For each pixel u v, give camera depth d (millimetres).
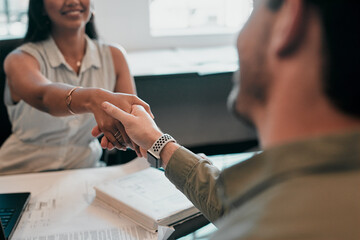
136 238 868
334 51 279
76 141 1534
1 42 1638
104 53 1589
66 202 1023
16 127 1529
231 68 2277
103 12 2648
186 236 860
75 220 939
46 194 1065
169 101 2605
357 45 274
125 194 988
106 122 1024
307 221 271
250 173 351
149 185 1036
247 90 346
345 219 266
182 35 2789
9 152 1517
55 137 1498
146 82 2518
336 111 290
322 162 294
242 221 303
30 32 1487
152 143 880
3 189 1092
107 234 882
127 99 1020
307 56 293
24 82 1307
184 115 2674
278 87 317
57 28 1478
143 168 1229
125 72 1617
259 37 330
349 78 278
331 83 283
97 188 1022
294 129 308
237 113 366
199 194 769
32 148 1507
